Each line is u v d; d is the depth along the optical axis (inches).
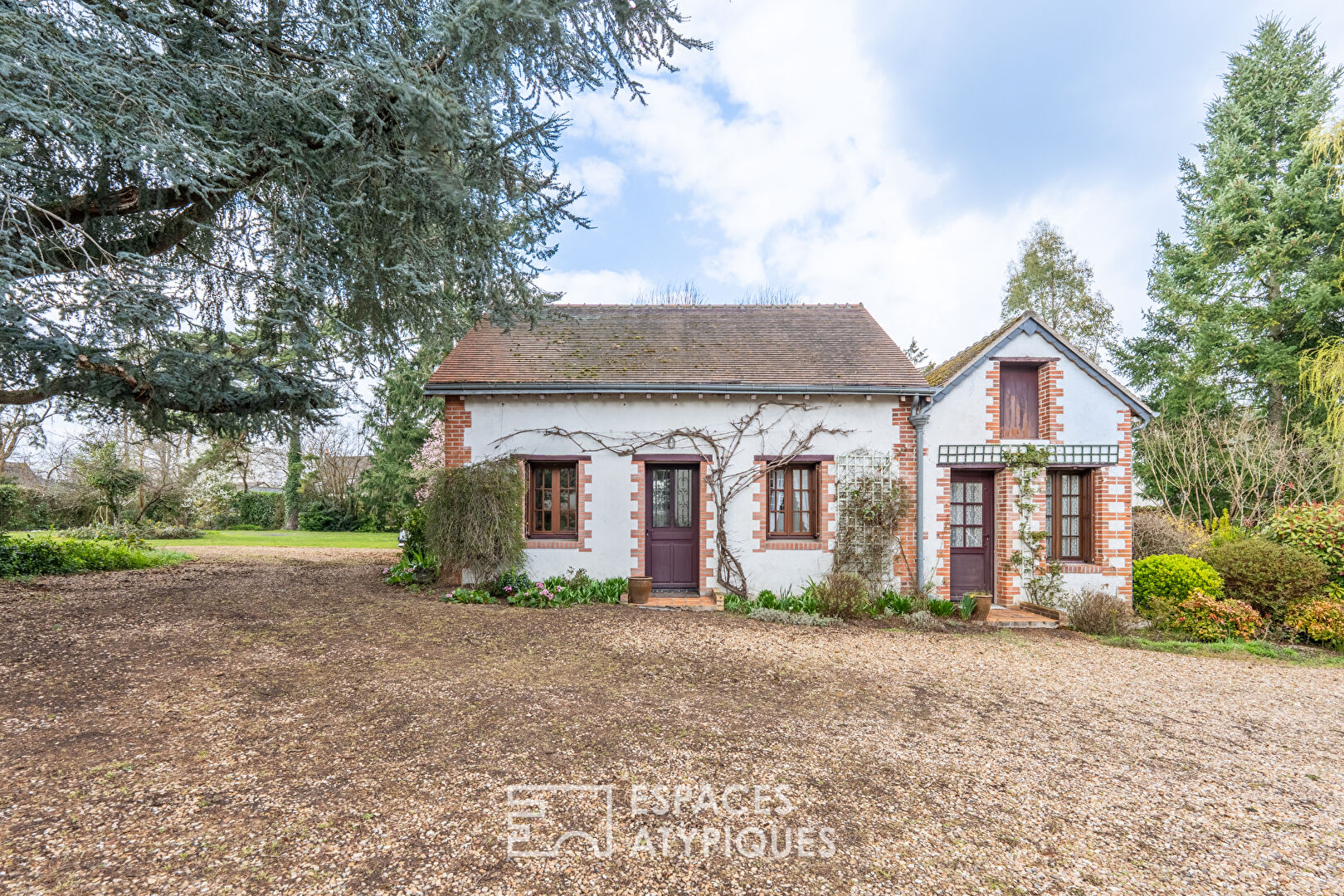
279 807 122.8
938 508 389.4
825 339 445.7
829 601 346.3
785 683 223.1
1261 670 276.8
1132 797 144.4
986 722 192.4
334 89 211.2
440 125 208.8
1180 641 327.9
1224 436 644.1
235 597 322.7
